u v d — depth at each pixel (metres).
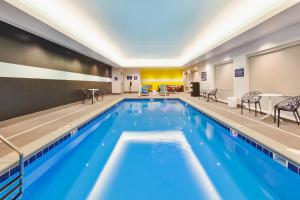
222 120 5.61
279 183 2.90
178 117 7.89
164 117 7.90
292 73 5.54
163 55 13.92
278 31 5.79
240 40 6.97
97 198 2.51
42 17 4.88
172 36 8.41
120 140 4.91
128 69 21.59
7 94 5.29
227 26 7.00
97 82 14.07
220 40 7.74
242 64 8.23
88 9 5.40
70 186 2.85
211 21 6.45
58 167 3.54
